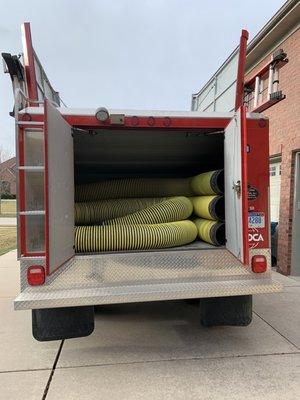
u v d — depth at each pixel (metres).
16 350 4.01
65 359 3.78
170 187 4.79
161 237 3.71
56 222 2.99
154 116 3.54
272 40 7.62
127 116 3.49
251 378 3.36
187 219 4.58
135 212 4.43
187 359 3.73
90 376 3.43
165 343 4.12
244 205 3.19
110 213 4.41
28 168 3.17
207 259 3.56
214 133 3.82
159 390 3.18
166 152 4.58
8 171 51.06
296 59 6.88
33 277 3.23
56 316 3.51
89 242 3.61
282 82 7.38
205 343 4.11
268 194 3.69
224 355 3.81
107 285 3.40
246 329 4.48
